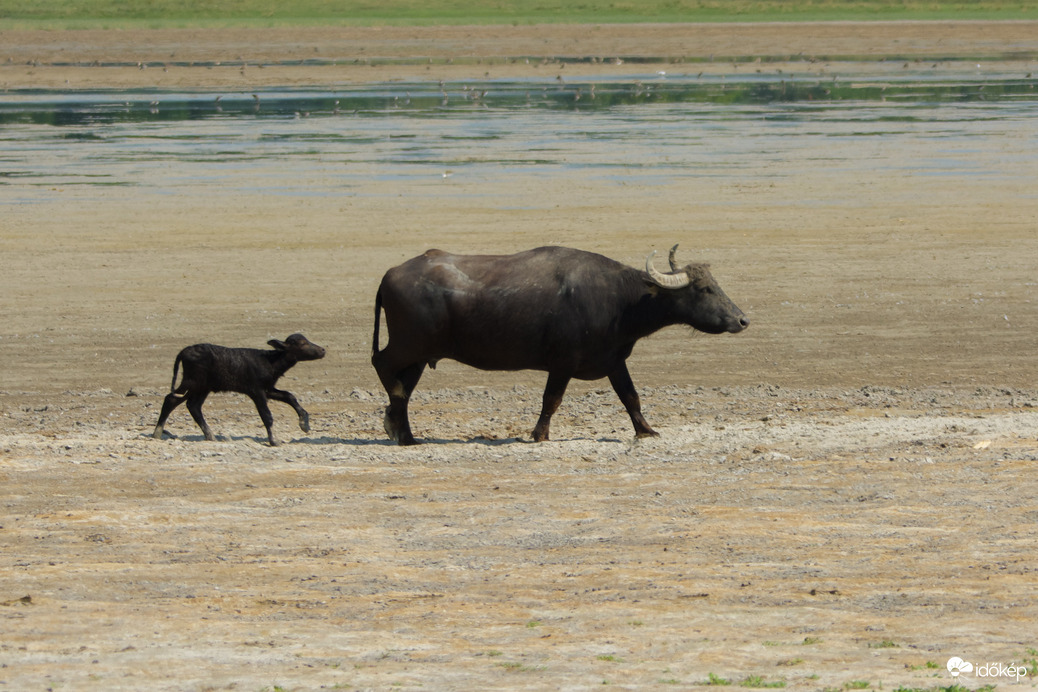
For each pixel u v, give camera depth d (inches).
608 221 2466.8
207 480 1047.6
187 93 5502.0
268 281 1990.7
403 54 7244.1
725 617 716.0
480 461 1122.7
